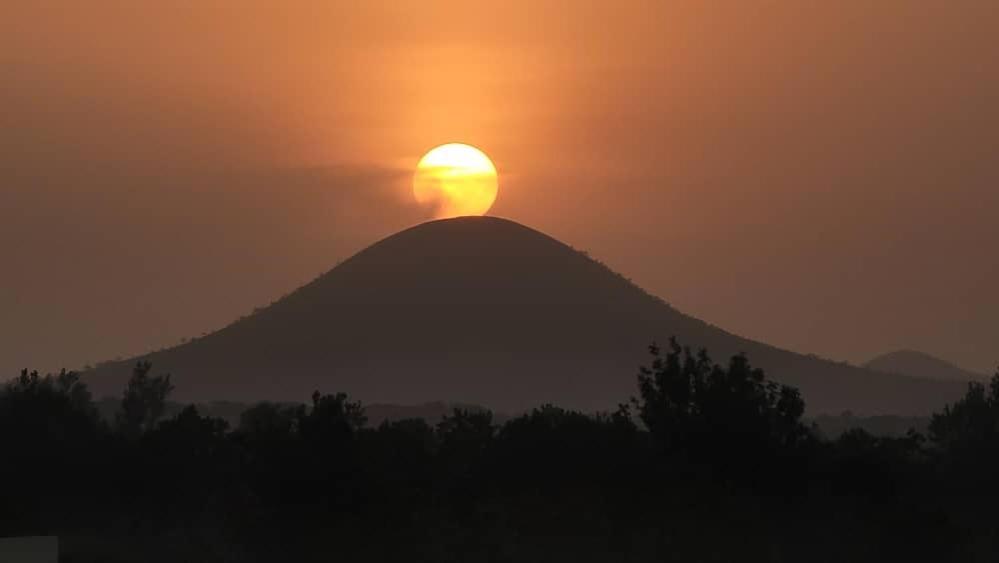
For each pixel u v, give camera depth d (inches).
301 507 7406.5
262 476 7480.3
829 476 7618.1
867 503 7490.2
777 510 7495.1
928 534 7362.2
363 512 7401.6
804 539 7357.3
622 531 7519.7
